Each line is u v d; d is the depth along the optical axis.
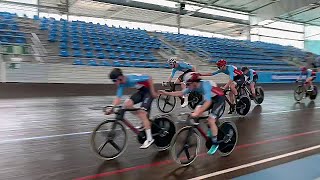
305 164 3.49
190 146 3.38
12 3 15.22
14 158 3.40
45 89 9.18
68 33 13.61
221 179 3.00
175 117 6.00
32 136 4.34
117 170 3.16
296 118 6.52
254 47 20.58
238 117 6.45
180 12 18.98
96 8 17.25
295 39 26.11
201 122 3.73
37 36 12.18
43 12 16.38
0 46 9.74
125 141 3.60
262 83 14.80
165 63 13.18
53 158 3.45
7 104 6.87
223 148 3.70
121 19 19.56
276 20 23.05
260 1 19.78
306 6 19.72
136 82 3.47
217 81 13.58
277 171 3.24
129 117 5.88
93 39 13.77
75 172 3.06
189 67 6.20
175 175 3.07
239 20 22.08
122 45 14.11
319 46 25.91
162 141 3.84
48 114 5.99
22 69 9.21
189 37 19.11
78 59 11.20
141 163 3.39
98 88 10.07
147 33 17.56
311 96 9.75
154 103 7.81
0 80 8.84
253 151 3.97
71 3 16.33
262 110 7.52
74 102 7.61
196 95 6.45
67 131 4.72
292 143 4.43
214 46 18.39
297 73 16.55
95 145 3.49
